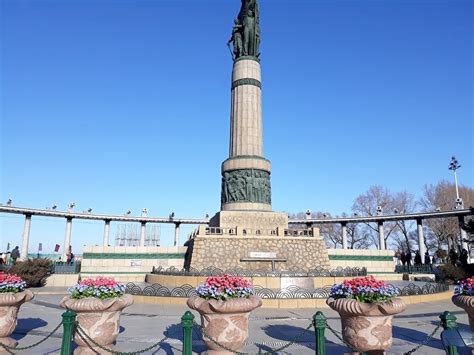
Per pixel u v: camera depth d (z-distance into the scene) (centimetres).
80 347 948
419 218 4912
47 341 1159
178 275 2397
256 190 3038
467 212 4425
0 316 1048
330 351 1047
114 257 3534
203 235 2719
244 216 2912
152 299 1991
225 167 3130
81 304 948
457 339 770
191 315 798
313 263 2734
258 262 2675
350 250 3947
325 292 1928
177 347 1073
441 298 2217
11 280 1104
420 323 1469
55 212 4966
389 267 3978
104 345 970
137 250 3581
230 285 928
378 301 903
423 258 4781
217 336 902
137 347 1067
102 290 984
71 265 3312
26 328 1336
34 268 2861
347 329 939
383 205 6894
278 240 2766
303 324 1434
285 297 1864
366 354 904
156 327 1351
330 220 5456
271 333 1267
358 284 940
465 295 1041
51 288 2808
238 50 3384
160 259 3597
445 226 5872
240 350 922
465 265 3256
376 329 905
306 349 1052
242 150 3122
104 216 5306
